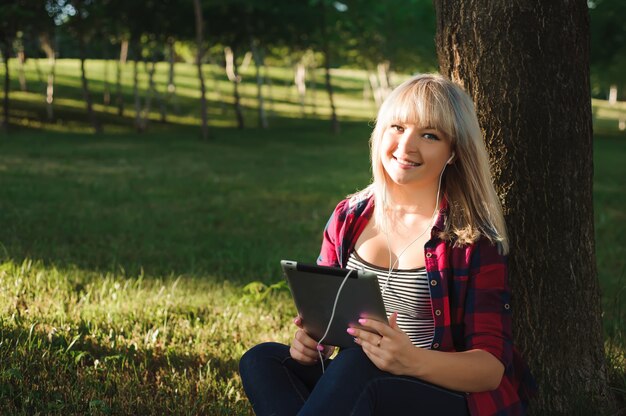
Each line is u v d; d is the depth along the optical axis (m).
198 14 32.59
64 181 14.63
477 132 2.69
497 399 2.59
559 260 3.39
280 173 19.05
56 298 5.35
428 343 2.72
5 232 8.44
